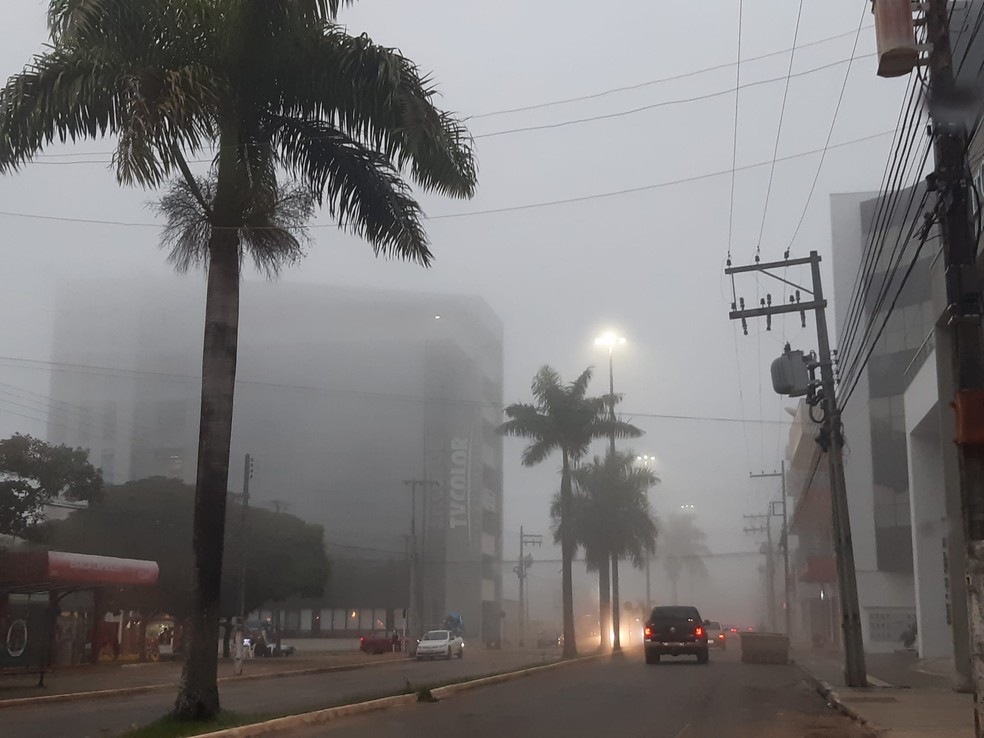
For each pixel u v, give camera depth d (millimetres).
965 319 11398
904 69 11727
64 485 41844
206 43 17047
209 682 16031
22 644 33938
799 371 25688
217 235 17219
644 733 15109
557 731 15414
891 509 54188
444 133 17828
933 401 30875
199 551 16266
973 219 12766
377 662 46438
